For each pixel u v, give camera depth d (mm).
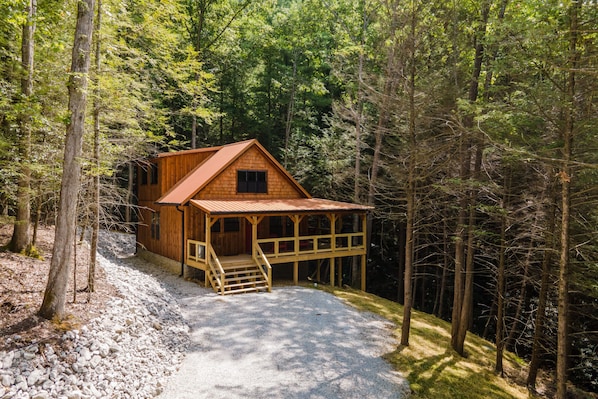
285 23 28000
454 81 10922
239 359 8734
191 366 8312
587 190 7688
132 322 8820
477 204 11750
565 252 7770
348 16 22547
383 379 8531
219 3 25906
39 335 6797
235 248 16984
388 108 11547
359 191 20703
